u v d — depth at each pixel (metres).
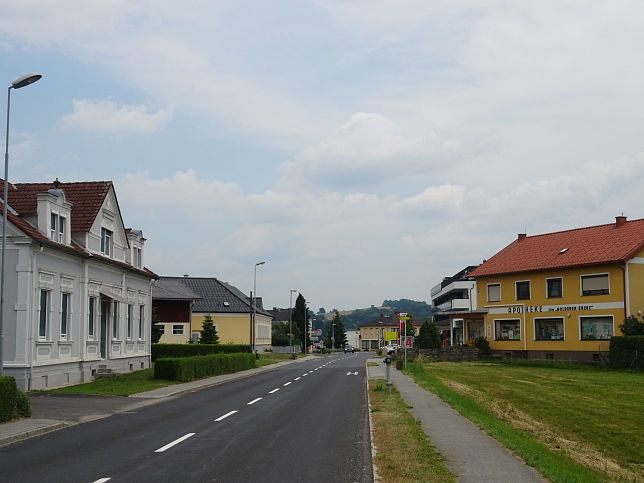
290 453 11.61
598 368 42.81
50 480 9.37
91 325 31.14
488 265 56.31
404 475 9.51
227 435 13.84
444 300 97.06
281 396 23.73
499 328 54.12
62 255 27.41
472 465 10.31
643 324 42.25
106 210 33.06
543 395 27.59
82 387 26.36
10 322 24.33
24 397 16.70
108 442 12.97
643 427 20.11
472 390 27.53
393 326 170.00
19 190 31.05
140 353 39.19
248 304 83.88
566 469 11.30
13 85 20.80
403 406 18.94
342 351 134.12
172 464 10.55
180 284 69.50
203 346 51.75
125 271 35.94
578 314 47.41
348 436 13.70
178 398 23.17
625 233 48.34
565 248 51.41
